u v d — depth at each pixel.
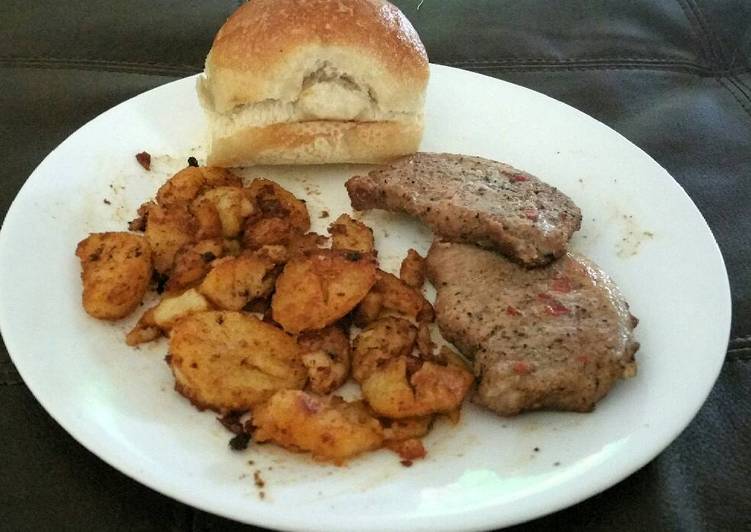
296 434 0.28
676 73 0.52
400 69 0.41
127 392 0.30
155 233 0.36
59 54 0.50
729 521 0.28
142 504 0.28
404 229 0.40
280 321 0.33
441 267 0.36
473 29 0.55
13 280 0.33
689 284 0.35
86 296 0.33
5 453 0.29
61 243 0.36
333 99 0.41
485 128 0.45
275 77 0.40
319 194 0.42
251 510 0.26
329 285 0.33
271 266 0.35
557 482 0.27
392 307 0.34
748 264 0.38
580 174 0.42
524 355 0.31
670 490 0.29
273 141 0.41
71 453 0.29
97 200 0.39
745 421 0.31
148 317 0.33
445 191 0.39
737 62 0.53
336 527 0.26
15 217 0.36
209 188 0.40
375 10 0.41
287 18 0.40
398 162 0.41
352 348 0.33
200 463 0.28
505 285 0.34
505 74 0.52
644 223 0.39
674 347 0.33
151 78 0.49
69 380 0.30
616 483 0.28
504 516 0.26
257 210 0.38
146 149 0.42
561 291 0.34
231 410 0.30
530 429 0.30
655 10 0.57
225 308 0.34
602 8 0.57
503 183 0.40
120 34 0.52
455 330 0.33
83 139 0.41
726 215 0.41
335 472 0.28
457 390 0.30
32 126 0.44
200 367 0.30
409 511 0.26
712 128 0.47
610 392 0.31
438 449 0.29
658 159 0.45
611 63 0.53
